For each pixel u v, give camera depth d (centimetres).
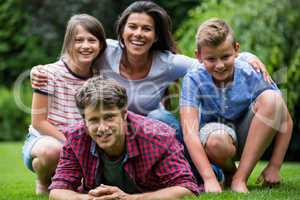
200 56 336
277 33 778
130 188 303
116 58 371
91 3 1162
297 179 390
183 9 1152
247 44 758
